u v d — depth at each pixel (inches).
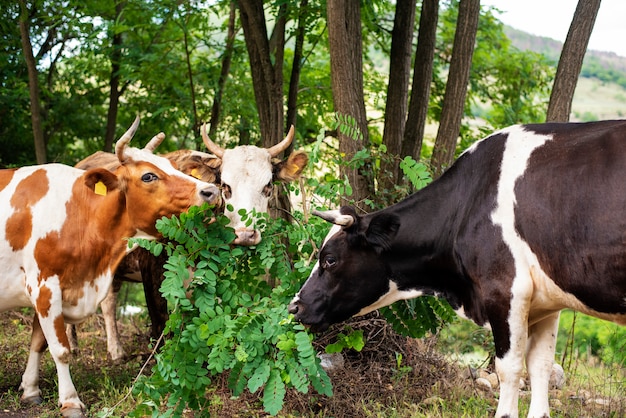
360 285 180.9
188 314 185.2
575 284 158.9
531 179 163.2
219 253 188.1
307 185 208.2
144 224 197.0
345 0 230.4
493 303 166.9
